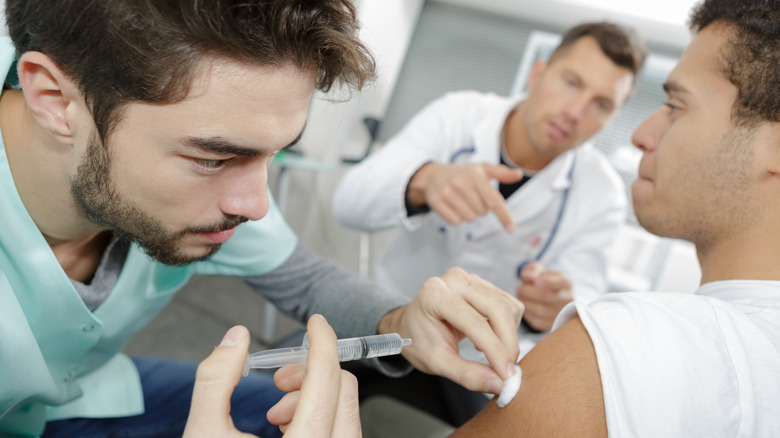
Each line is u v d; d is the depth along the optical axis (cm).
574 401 52
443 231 170
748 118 58
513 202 168
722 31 62
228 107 48
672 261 309
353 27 54
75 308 72
